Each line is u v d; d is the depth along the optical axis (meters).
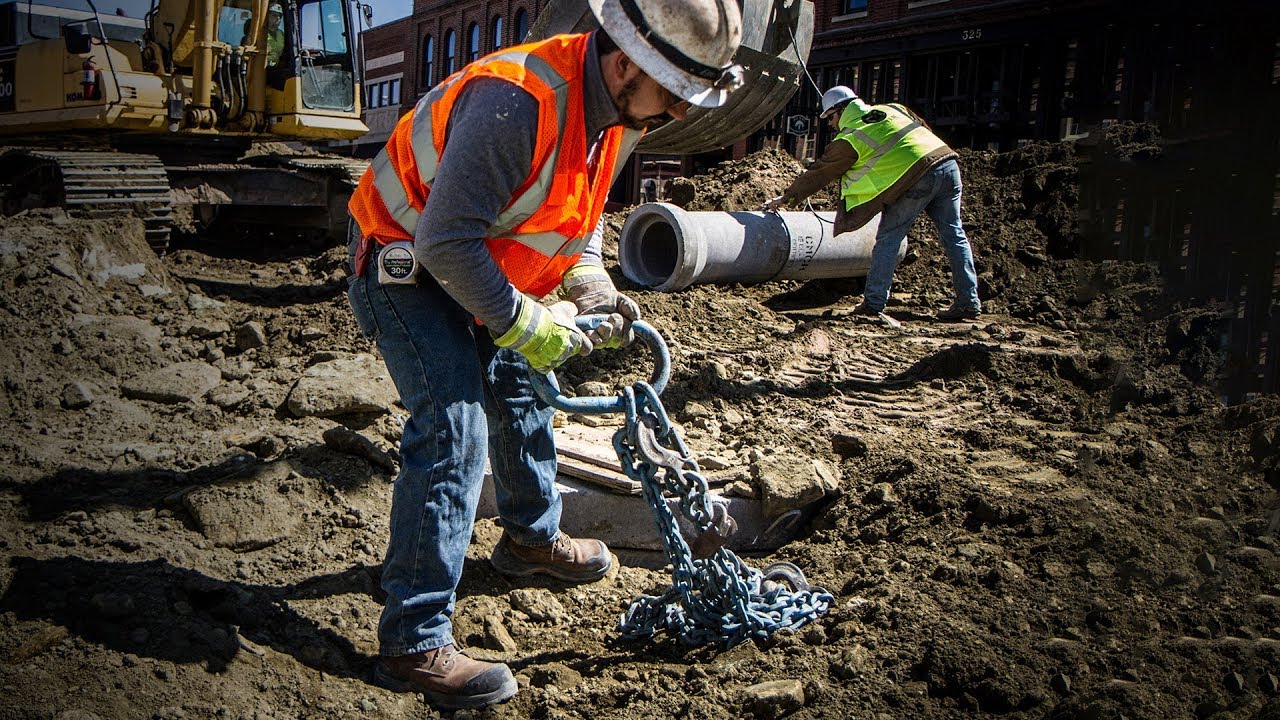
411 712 2.66
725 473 3.95
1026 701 2.55
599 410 2.70
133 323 5.66
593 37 2.34
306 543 3.43
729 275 7.82
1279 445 4.09
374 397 4.61
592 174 2.54
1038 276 8.41
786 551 3.72
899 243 7.35
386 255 2.50
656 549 3.80
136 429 4.38
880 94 17.98
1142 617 2.90
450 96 2.35
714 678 2.78
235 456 4.02
